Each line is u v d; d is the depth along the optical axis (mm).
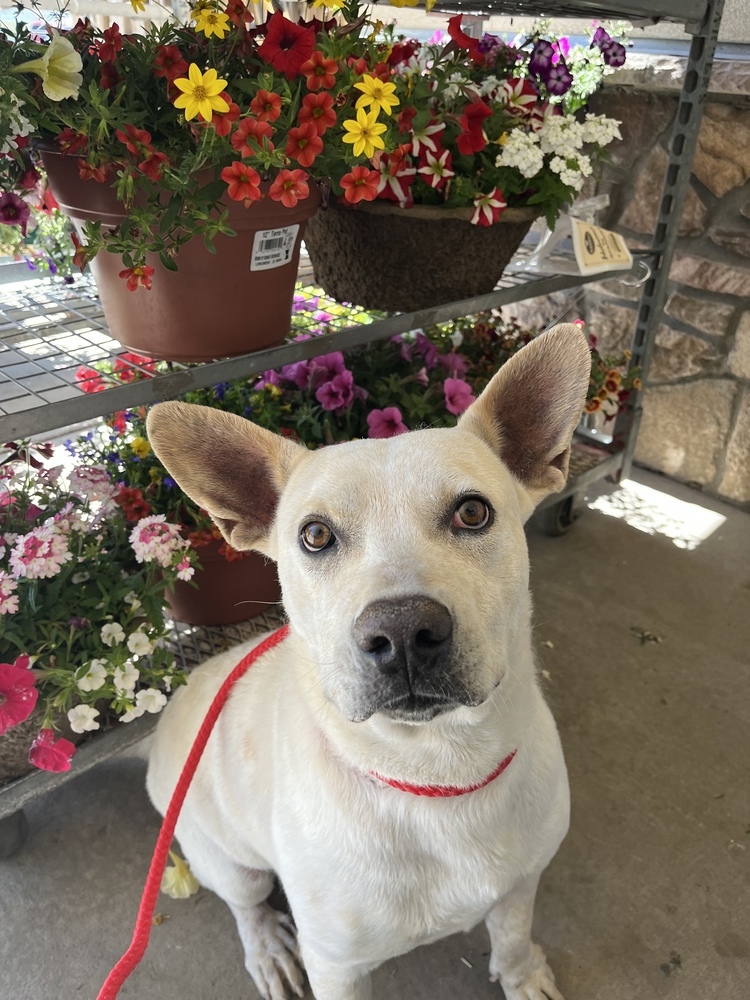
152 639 648
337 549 414
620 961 617
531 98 783
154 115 581
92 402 572
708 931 635
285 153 548
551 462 488
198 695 631
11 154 555
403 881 461
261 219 602
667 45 1132
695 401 1190
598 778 766
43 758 595
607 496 1231
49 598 616
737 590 1021
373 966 510
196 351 649
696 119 978
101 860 709
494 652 395
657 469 1282
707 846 701
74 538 649
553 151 773
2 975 623
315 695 451
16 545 635
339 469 427
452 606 365
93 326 743
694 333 1155
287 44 561
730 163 1041
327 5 583
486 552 411
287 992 608
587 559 1084
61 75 511
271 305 661
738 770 772
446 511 406
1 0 824
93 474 689
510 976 577
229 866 602
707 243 1103
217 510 496
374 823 455
